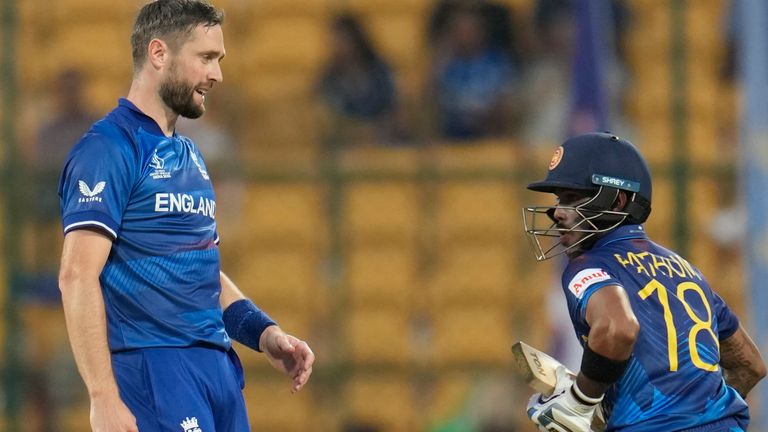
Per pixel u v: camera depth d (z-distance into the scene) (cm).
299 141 3894
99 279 1623
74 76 3825
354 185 3906
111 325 1631
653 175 3591
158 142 1647
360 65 3881
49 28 4281
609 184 1625
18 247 3656
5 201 3669
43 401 3662
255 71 4194
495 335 3788
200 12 1662
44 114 3812
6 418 3638
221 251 3903
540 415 1600
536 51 3903
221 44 1681
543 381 1620
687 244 3559
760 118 2975
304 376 1775
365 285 3866
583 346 1596
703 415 1543
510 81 3884
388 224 3891
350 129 3869
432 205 3900
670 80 3644
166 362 1634
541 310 3791
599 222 1644
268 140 3906
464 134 3834
